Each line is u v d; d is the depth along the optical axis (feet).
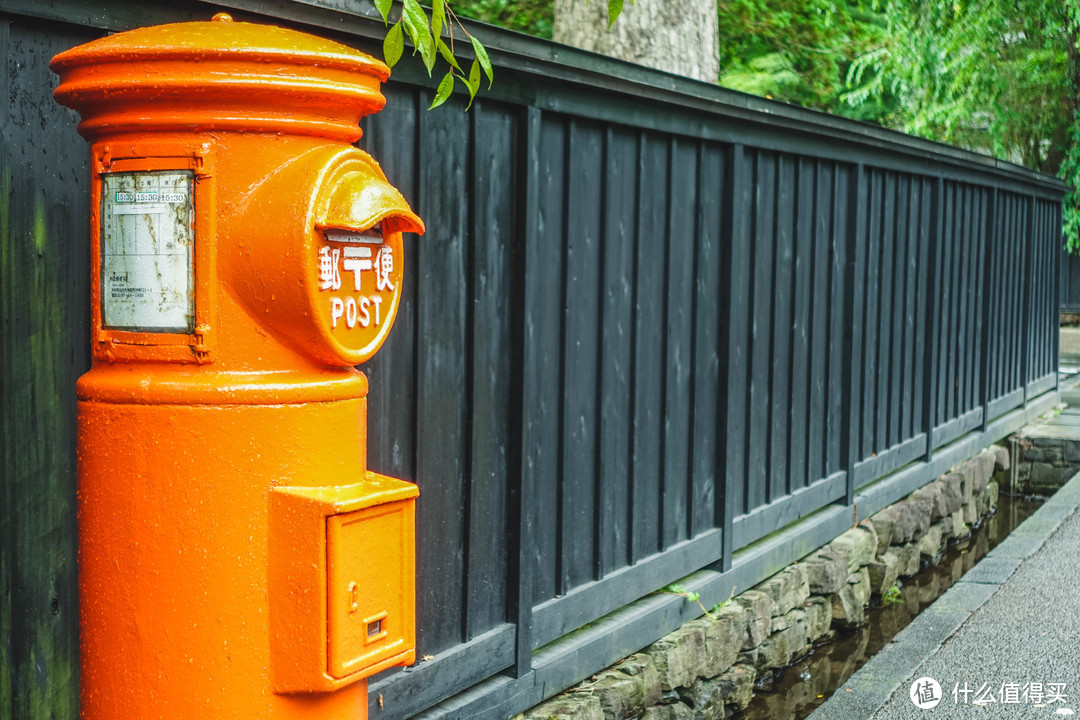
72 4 7.05
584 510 12.82
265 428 5.63
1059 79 49.60
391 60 6.89
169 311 5.65
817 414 18.85
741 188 15.72
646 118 13.16
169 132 5.58
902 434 22.98
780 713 15.61
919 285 23.53
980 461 27.12
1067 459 29.45
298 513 5.63
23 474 7.22
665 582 14.26
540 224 11.73
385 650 6.00
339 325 5.71
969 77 47.75
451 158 10.46
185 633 5.67
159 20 7.56
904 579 21.83
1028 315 32.24
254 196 5.58
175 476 5.62
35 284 7.18
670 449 14.51
